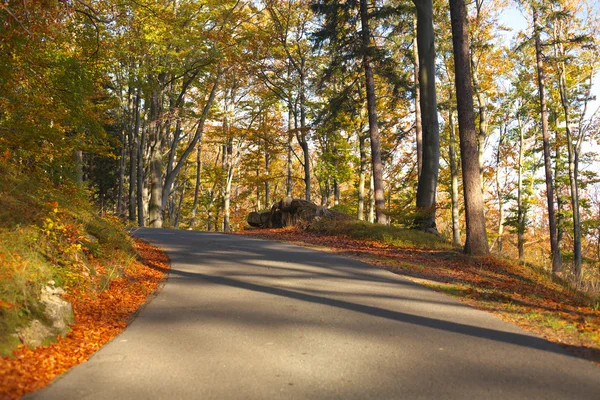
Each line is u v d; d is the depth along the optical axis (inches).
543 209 1903.3
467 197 593.6
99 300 326.0
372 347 243.8
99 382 193.8
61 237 356.5
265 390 187.2
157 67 1111.0
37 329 229.8
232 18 1211.9
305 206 975.0
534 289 436.5
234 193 2486.5
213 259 544.4
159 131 1327.5
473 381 197.8
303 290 385.7
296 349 239.8
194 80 1277.1
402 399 179.5
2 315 217.6
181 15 1113.4
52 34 440.5
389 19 958.4
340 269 489.1
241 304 337.1
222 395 182.1
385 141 1385.3
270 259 547.2
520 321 303.4
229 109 1450.5
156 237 776.9
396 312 319.3
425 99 832.9
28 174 472.4
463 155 594.9
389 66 912.3
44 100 500.1
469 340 257.4
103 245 441.1
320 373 206.5
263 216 1059.9
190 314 309.0
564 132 1360.7
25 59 465.4
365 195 1764.3
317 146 1483.8
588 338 263.9
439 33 1077.1
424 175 833.5
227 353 232.8
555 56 1053.8
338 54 931.3
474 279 467.5
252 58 1206.9
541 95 1038.4
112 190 1818.4
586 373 207.9
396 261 549.3
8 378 181.8
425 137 835.4
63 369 207.6
